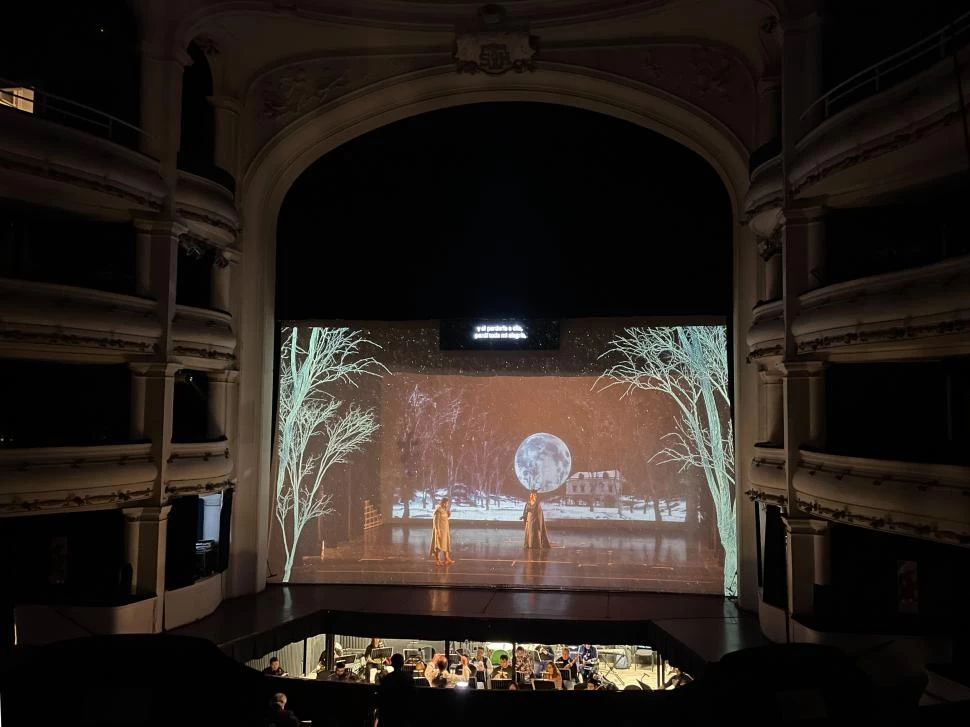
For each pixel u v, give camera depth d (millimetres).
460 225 16844
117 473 12445
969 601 10602
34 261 13586
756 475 13141
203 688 3115
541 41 15617
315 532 17453
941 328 8898
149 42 13398
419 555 17516
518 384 17406
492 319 16938
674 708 3648
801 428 11836
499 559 17281
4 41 13094
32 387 13719
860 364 12070
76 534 13297
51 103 13367
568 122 16641
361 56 15898
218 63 15531
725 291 16125
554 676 14703
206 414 15703
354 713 7859
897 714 3229
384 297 16938
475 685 14383
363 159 17062
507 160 16797
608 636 14242
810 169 11008
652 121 16000
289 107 16172
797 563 11703
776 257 13602
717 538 16328
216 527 15898
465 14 15172
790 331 11859
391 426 17672
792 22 11992
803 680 3262
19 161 11062
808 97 11820
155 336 13141
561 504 17188
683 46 15391
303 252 17125
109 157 12156
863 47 11789
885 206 11781
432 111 16875
